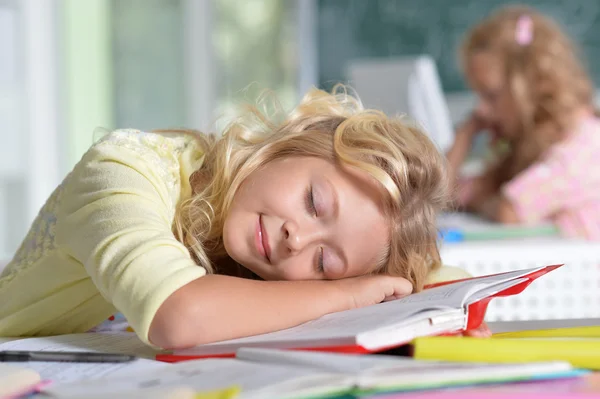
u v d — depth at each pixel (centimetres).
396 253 107
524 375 61
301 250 100
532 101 245
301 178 103
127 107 395
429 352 69
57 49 341
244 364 69
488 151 332
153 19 416
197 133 122
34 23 328
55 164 340
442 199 121
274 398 56
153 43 414
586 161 228
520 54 248
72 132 349
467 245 166
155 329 78
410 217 108
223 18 453
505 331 92
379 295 95
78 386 63
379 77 260
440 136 263
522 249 163
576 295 164
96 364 75
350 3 445
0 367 67
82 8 359
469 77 260
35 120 328
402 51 435
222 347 78
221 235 110
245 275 116
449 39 423
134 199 92
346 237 101
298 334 76
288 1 454
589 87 255
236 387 57
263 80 458
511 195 227
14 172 322
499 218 227
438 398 56
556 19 400
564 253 164
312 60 454
